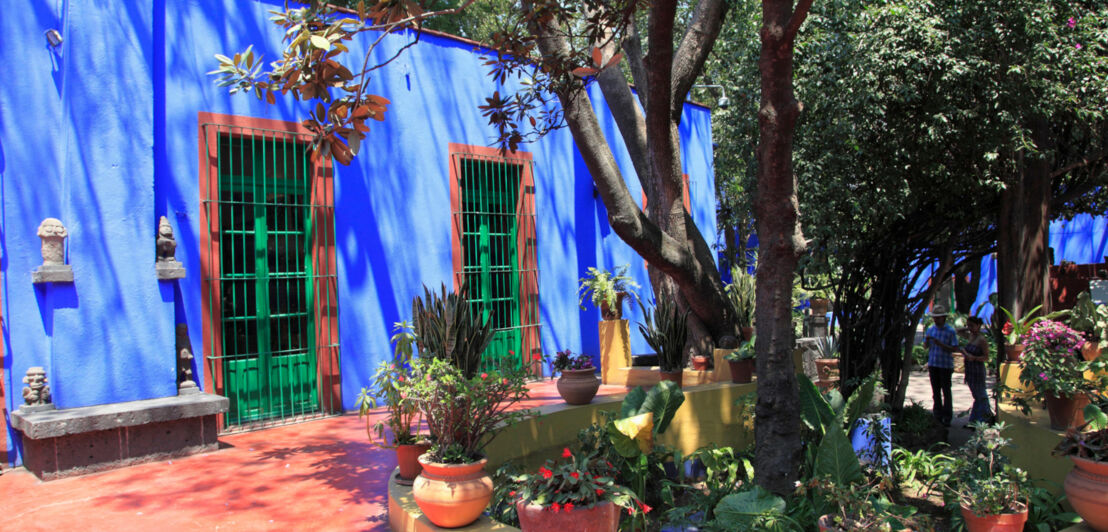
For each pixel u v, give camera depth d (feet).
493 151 28.78
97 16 18.37
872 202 23.94
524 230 29.96
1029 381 18.19
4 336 17.94
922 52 21.57
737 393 23.00
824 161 22.85
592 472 11.73
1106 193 33.35
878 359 28.22
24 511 13.98
